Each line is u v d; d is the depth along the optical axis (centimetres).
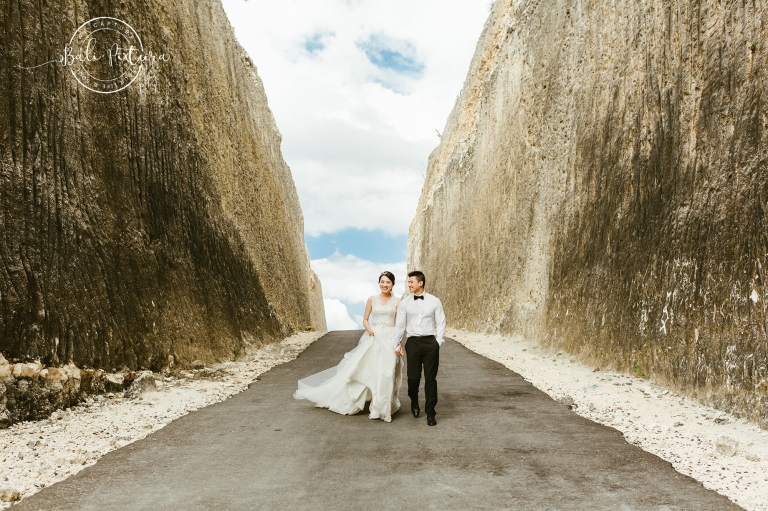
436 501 446
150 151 1332
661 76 1204
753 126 855
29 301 816
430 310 761
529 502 443
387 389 753
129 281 1094
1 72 888
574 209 1658
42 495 459
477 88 4059
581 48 1806
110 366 949
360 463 551
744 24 925
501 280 2512
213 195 1803
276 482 493
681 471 521
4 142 873
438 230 4325
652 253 1106
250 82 3192
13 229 839
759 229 788
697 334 884
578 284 1502
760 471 516
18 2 948
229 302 1625
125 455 580
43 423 710
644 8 1329
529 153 2350
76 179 1023
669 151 1133
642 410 796
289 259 3359
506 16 3766
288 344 2028
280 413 801
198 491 470
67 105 1038
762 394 710
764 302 747
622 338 1163
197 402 875
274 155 3538
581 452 587
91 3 1194
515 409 825
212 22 2380
